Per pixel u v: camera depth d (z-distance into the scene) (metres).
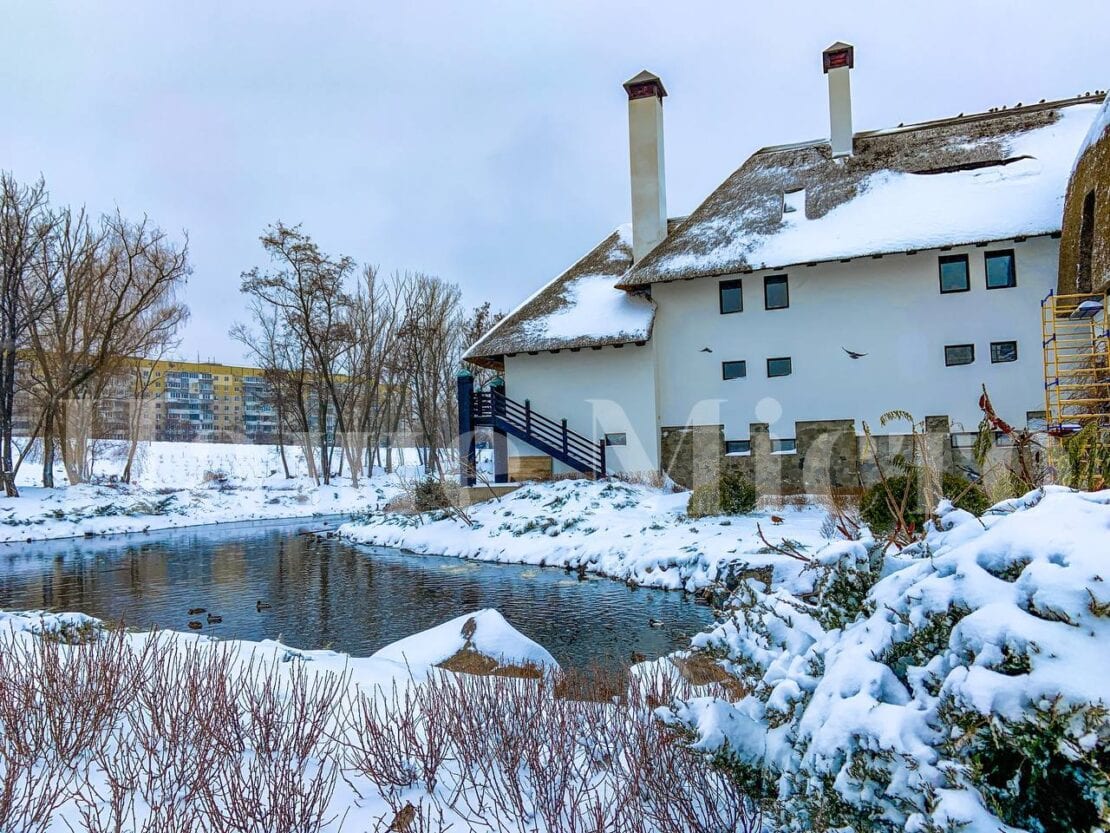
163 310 34.34
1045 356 16.38
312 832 3.06
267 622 10.62
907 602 2.26
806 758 2.34
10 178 30.00
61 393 30.45
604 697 4.54
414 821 3.17
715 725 2.82
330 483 37.31
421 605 11.70
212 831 3.02
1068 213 16.81
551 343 22.59
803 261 20.12
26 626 7.17
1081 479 5.18
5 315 29.53
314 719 4.06
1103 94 21.91
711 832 2.86
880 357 20.36
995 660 1.91
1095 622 1.83
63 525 25.20
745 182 24.58
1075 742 1.71
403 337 44.78
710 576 12.23
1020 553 2.08
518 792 3.25
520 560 16.09
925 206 20.28
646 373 22.44
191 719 4.07
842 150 23.88
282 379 40.22
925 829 1.92
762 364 21.56
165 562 17.66
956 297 19.77
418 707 4.61
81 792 3.45
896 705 2.15
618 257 26.70
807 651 2.83
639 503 18.78
